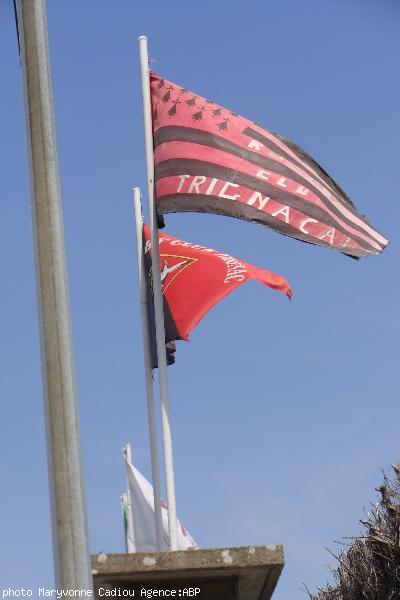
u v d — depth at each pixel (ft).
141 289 43.73
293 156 42.01
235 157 41.65
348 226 41.55
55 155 21.33
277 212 41.16
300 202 41.29
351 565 36.52
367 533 35.86
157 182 41.98
